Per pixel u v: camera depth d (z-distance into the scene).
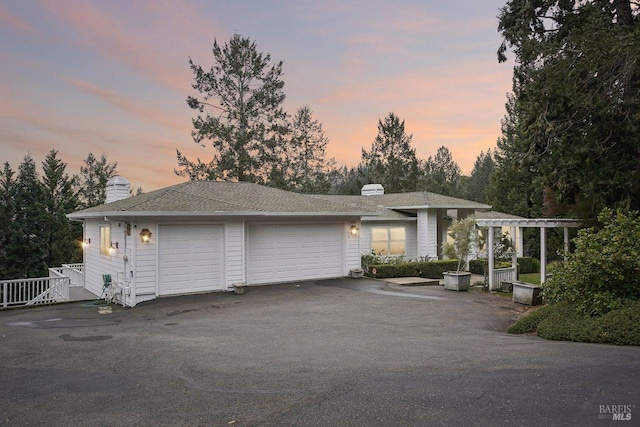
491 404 4.23
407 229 23.33
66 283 14.76
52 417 4.60
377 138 47.78
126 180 21.20
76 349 7.84
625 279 7.89
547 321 8.29
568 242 13.32
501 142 35.53
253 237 15.54
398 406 4.33
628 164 11.02
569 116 11.17
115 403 4.96
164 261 13.48
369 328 9.09
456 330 8.91
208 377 5.80
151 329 9.52
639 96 10.52
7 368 6.66
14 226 33.19
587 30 10.55
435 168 63.56
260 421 4.20
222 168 34.81
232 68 35.09
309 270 16.69
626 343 6.87
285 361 6.53
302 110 41.91
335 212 16.53
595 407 4.03
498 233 19.22
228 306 12.05
